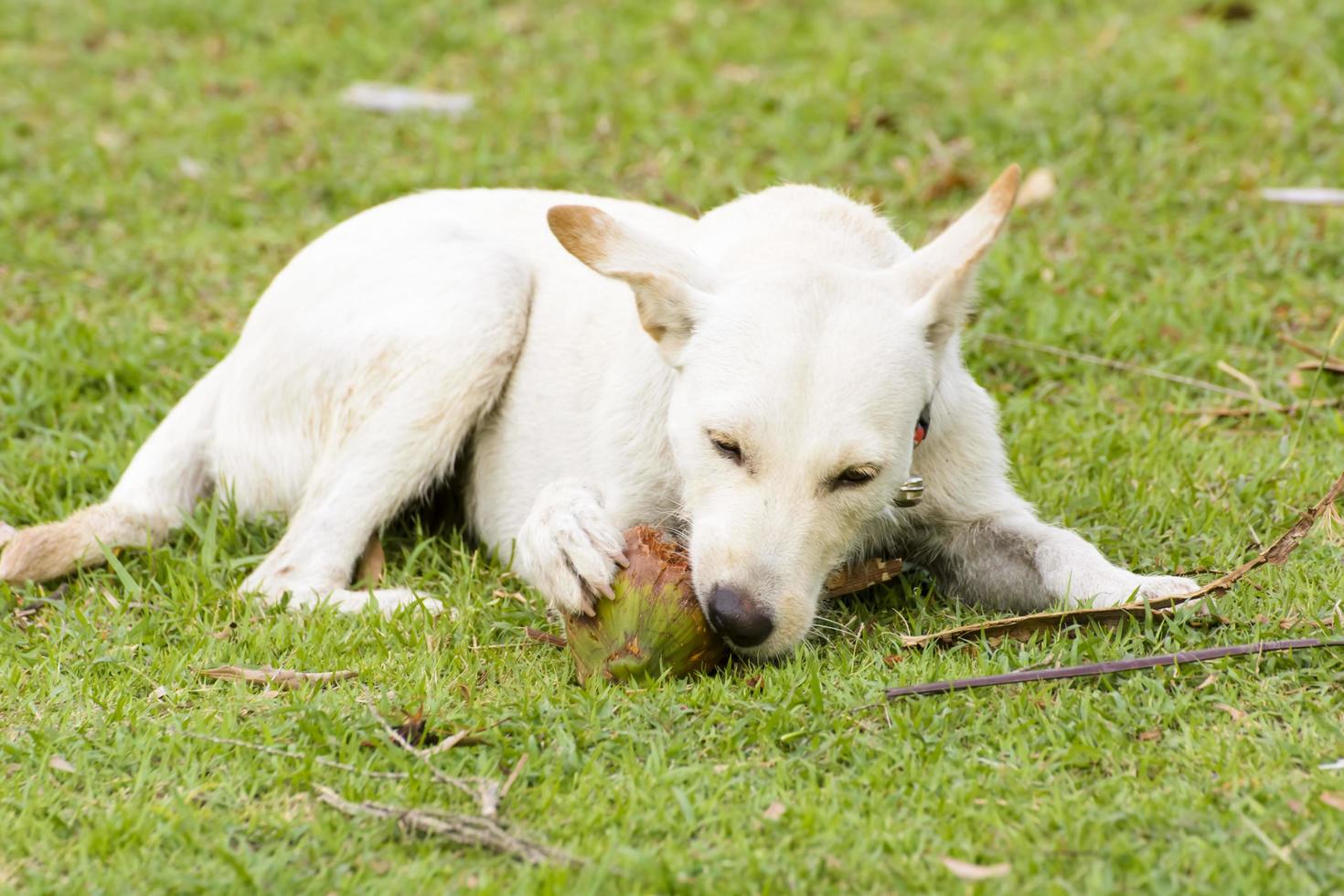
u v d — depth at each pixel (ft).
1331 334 37.19
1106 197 44.21
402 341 29.68
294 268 32.01
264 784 21.13
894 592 27.40
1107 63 52.13
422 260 30.40
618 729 22.07
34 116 53.06
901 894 18.20
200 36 61.11
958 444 27.84
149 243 43.39
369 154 48.93
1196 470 31.35
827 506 23.62
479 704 23.08
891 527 27.89
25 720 23.29
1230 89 49.49
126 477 30.91
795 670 23.40
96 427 34.55
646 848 19.19
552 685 23.71
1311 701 21.85
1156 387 36.17
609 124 50.24
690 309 24.41
